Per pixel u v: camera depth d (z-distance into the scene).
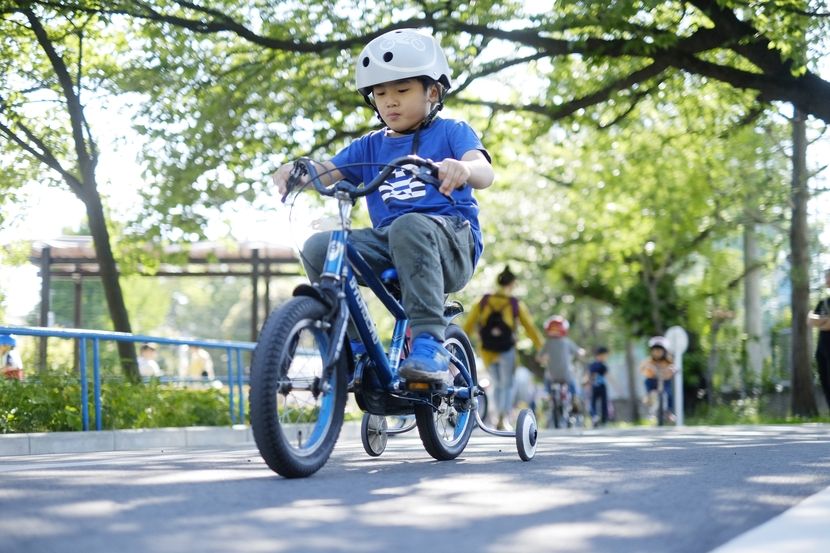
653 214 26.23
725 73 16.75
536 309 40.09
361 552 2.94
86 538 3.07
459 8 16.72
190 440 12.89
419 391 5.13
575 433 13.09
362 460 5.96
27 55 17.56
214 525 3.33
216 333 104.56
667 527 3.38
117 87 17.53
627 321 32.53
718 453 6.65
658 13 16.64
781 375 28.98
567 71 19.31
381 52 5.53
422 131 5.66
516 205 35.16
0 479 4.68
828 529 3.39
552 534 3.24
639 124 22.20
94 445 11.34
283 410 4.63
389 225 5.43
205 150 17.77
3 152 17.61
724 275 30.58
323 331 4.85
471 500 3.97
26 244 19.88
